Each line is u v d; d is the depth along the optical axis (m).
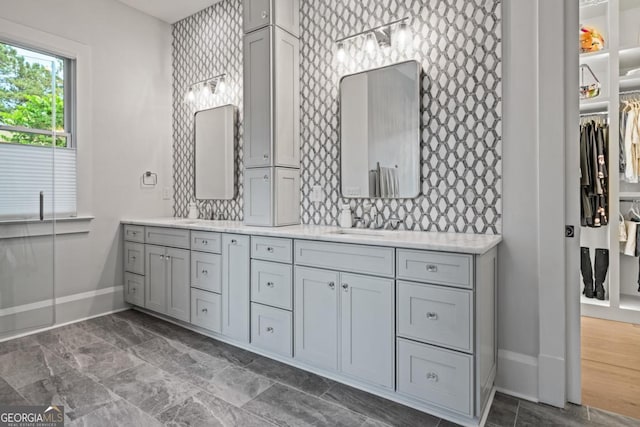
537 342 1.86
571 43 1.76
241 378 2.06
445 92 2.14
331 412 1.73
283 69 2.62
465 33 2.06
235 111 3.18
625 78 3.03
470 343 1.58
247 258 2.40
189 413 1.71
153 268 3.06
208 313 2.65
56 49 2.84
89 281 3.11
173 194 3.71
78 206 3.02
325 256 2.02
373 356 1.85
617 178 3.02
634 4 3.18
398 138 2.30
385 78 2.34
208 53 3.38
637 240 3.09
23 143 2.67
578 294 1.79
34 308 2.74
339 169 2.58
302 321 2.13
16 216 2.64
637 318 2.96
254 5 2.63
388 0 2.34
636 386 2.00
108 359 2.29
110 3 3.21
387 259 1.79
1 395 1.86
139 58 3.44
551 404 1.81
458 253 1.60
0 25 2.53
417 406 1.77
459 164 2.10
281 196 2.62
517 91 1.91
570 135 1.78
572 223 1.79
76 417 1.67
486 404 1.73
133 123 3.40
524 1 1.88
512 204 1.93
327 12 2.62
